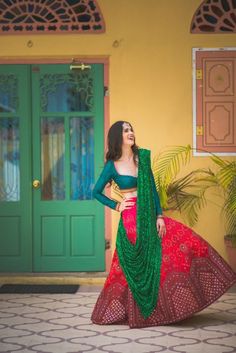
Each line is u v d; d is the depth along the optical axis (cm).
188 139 859
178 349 539
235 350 536
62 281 836
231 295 756
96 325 622
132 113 861
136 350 538
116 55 859
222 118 855
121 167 630
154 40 859
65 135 870
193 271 605
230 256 832
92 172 874
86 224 870
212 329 601
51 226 872
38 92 867
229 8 857
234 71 855
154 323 609
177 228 617
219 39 855
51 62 863
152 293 606
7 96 870
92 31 859
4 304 720
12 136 875
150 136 859
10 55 862
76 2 863
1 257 873
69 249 870
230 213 848
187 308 598
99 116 866
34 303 724
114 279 625
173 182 853
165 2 855
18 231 873
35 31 861
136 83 860
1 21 864
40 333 595
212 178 848
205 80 855
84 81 866
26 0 862
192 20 855
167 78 858
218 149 857
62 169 875
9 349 545
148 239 611
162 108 859
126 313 622
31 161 871
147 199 618
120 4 859
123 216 623
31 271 871
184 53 857
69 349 544
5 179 880
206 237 856
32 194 873
